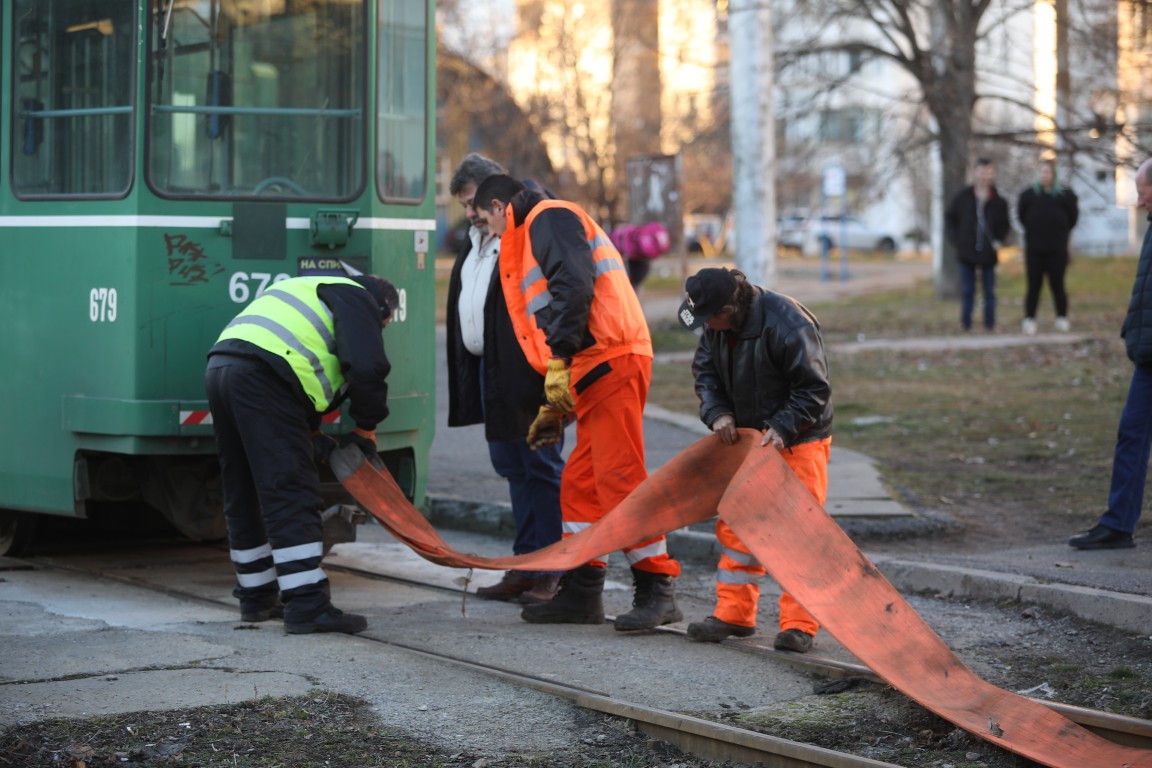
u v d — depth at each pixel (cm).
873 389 1438
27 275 750
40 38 746
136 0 705
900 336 1977
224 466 654
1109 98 1747
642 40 3061
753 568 627
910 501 910
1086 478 985
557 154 3262
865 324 2208
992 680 562
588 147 3048
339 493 747
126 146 712
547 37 3061
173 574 786
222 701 516
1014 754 464
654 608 651
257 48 727
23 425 757
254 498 657
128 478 755
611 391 641
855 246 5997
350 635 632
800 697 539
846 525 823
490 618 684
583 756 474
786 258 5644
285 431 635
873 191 2478
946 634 633
